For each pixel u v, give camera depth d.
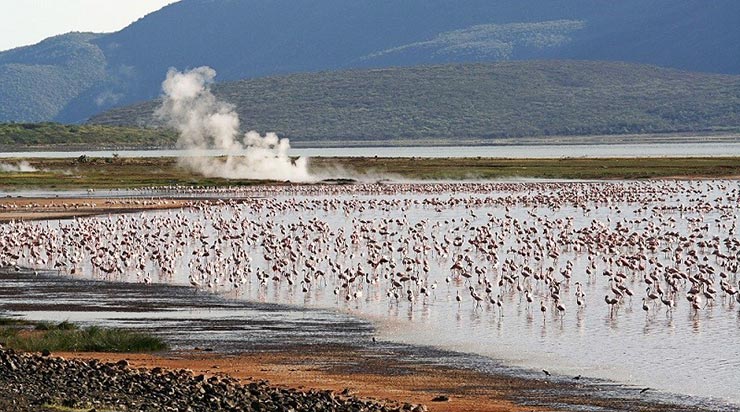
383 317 84.81
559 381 63.31
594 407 57.34
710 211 181.50
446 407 56.75
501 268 112.12
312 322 82.81
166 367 65.94
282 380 62.97
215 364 67.69
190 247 135.50
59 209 188.62
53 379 57.56
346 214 178.00
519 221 167.88
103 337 73.44
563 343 74.50
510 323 82.25
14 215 178.12
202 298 94.69
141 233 146.12
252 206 187.88
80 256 118.88
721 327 80.31
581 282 104.81
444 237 141.38
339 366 67.38
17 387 55.19
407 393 60.12
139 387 56.44
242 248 127.00
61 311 88.38
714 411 56.75
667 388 61.56
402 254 124.69
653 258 114.50
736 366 67.06
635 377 64.31
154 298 94.94
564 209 189.88
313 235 148.25
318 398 56.19
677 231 150.38
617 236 132.88
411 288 99.25
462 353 71.31
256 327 80.75
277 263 107.62
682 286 101.06
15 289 100.94
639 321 82.94
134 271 112.38
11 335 75.06
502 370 66.31
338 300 93.12
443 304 91.00
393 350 72.25
